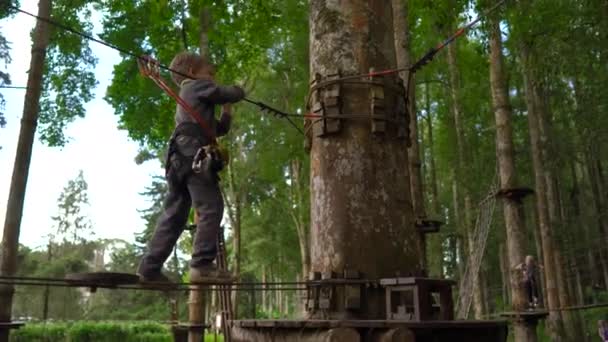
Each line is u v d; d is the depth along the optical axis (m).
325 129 4.65
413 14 14.84
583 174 32.31
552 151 23.97
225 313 10.91
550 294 17.70
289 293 51.31
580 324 25.03
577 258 30.53
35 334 26.86
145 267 3.76
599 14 12.77
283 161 27.27
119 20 15.75
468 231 18.92
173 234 3.87
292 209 32.12
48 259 50.97
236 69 16.53
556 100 23.20
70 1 15.26
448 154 25.45
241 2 14.22
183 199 3.92
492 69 12.77
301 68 24.88
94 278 3.21
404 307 3.88
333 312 4.22
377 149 4.59
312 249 4.62
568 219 29.69
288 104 26.41
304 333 3.80
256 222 36.50
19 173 8.74
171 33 15.12
